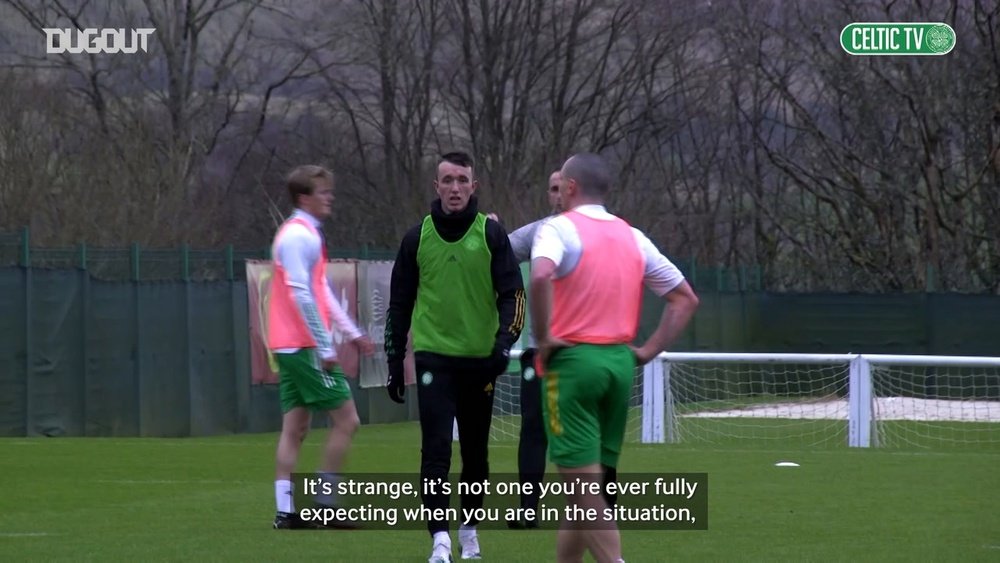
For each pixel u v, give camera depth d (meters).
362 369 66.38
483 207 96.19
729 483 39.84
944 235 114.44
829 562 25.56
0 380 55.56
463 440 25.86
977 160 112.81
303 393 29.20
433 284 24.94
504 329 24.73
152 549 26.69
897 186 114.56
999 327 89.94
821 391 92.31
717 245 137.38
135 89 110.88
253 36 123.62
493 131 117.62
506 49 118.12
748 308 93.94
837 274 119.31
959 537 28.94
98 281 58.44
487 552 26.53
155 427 59.81
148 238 82.50
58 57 107.25
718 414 75.31
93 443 53.66
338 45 121.12
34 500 35.41
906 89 112.19
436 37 120.06
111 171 87.31
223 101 123.88
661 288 21.30
